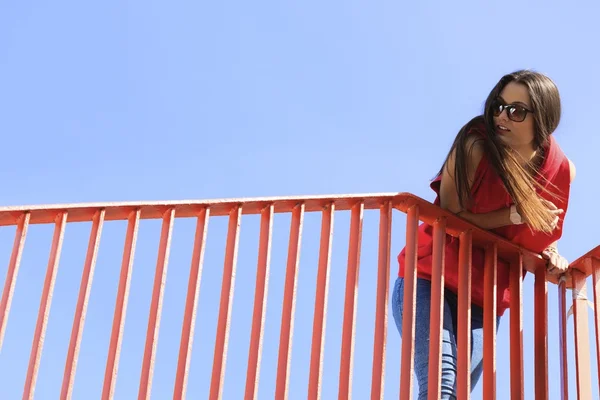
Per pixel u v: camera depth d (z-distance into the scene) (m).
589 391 4.06
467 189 3.97
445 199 4.11
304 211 3.73
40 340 2.99
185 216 3.49
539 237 4.17
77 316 3.11
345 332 3.61
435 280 3.92
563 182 4.10
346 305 3.67
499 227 4.20
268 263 3.54
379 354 3.61
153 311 3.26
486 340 4.00
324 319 3.57
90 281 3.16
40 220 3.20
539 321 4.20
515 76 4.02
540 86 3.98
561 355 4.16
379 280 3.78
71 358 3.04
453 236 4.18
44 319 3.02
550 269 4.27
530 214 3.93
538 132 3.99
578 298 4.21
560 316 4.21
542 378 4.09
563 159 4.09
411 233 3.94
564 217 4.14
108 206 3.28
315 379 3.47
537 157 4.07
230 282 3.43
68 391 2.99
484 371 3.97
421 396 3.90
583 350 4.12
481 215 4.10
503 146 3.94
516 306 4.14
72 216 3.24
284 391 3.40
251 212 3.63
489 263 4.12
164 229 3.40
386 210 3.92
